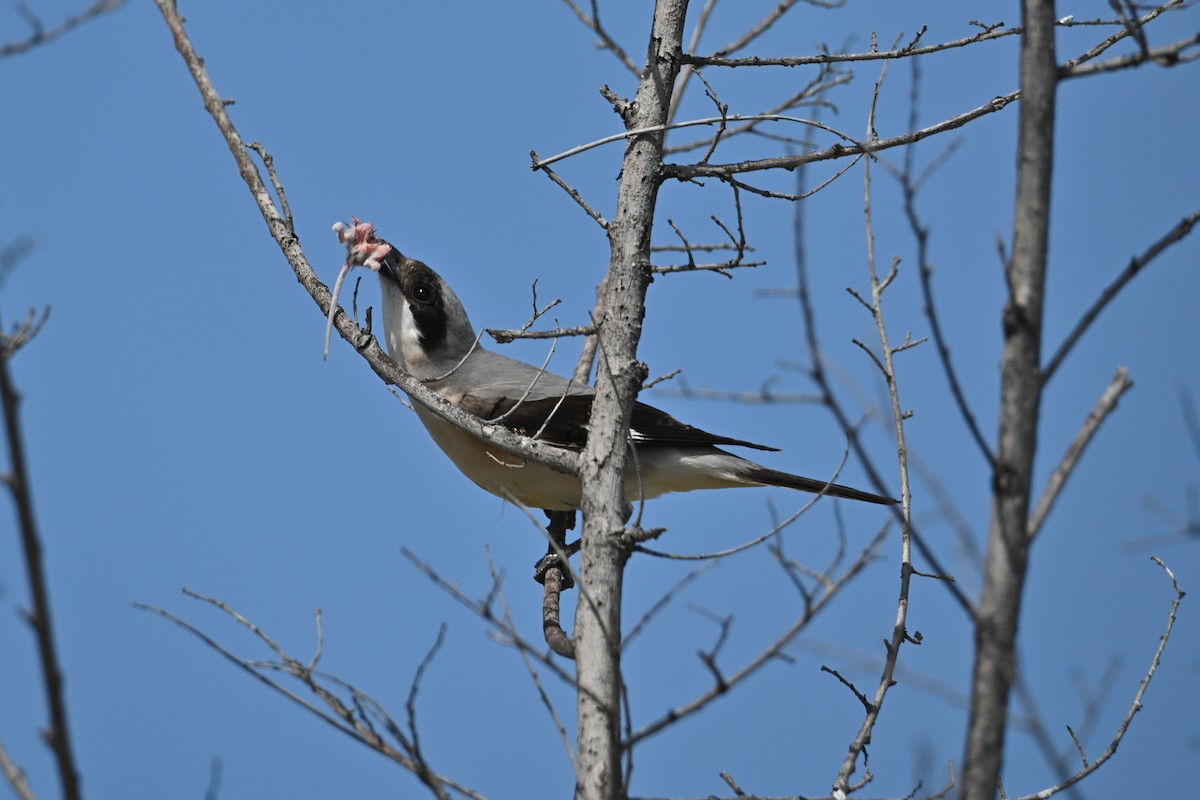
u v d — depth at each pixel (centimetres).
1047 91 633
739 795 859
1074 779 914
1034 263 607
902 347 981
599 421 963
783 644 720
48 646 546
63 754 546
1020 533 575
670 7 1065
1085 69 647
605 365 980
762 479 1362
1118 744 921
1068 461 583
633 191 1027
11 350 593
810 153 1052
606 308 1004
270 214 1266
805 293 687
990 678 565
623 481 947
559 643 1055
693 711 704
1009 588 571
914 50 1068
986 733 561
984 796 556
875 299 988
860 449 645
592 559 910
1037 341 597
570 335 1013
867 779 855
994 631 569
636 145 1037
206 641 795
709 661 707
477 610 713
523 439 1016
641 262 1009
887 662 885
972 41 1071
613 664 816
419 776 750
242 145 1283
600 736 831
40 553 548
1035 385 592
